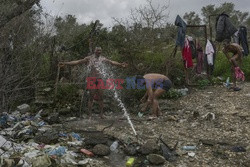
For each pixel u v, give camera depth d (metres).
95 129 5.90
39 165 3.83
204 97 8.38
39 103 7.30
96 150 4.61
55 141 4.96
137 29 10.62
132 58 9.01
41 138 4.96
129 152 4.63
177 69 9.54
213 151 4.76
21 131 5.24
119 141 5.15
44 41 6.96
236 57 8.69
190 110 7.28
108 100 7.84
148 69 8.66
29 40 6.55
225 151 4.75
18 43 6.15
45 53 7.90
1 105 6.20
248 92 8.49
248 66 10.73
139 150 4.67
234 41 10.27
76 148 4.78
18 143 4.73
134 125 6.24
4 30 5.91
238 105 7.36
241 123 6.11
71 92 7.66
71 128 5.97
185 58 9.04
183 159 4.49
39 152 4.29
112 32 9.95
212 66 9.72
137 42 10.20
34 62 6.70
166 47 11.09
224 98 8.12
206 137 5.44
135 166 4.23
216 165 4.29
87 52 8.98
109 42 9.77
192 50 9.15
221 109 7.17
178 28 8.83
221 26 8.73
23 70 6.36
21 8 6.41
